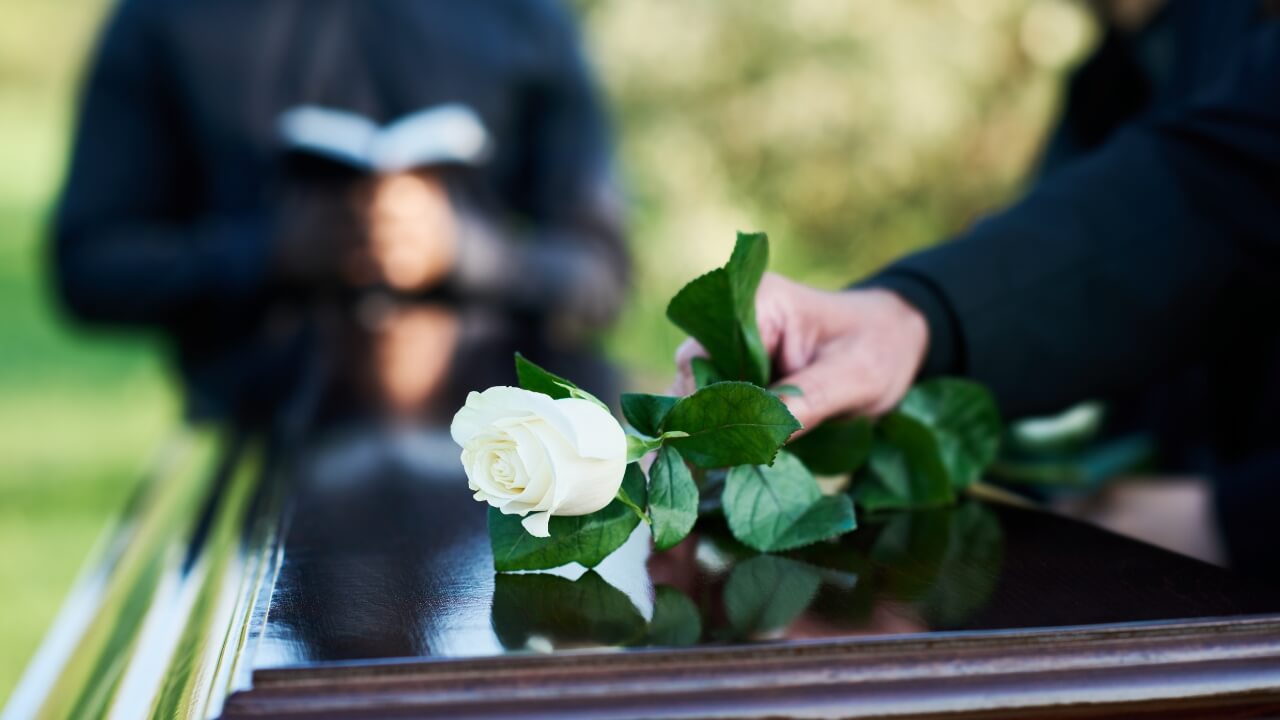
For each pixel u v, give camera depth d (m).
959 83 5.50
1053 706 0.63
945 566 0.73
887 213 5.80
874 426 0.86
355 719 0.60
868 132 5.62
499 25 2.60
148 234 2.39
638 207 5.87
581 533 0.72
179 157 2.51
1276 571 1.17
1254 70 0.98
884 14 5.63
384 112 2.49
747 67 5.79
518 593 0.69
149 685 0.70
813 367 0.81
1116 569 0.73
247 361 2.17
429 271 2.25
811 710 0.62
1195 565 0.74
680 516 0.73
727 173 5.86
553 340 2.00
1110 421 1.65
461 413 0.70
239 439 1.35
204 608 0.74
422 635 0.64
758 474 0.77
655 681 0.62
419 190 2.23
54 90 12.66
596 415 0.70
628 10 5.93
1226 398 1.42
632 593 0.69
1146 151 0.97
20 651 2.40
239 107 2.43
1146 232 0.93
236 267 2.23
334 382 1.44
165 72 2.47
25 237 8.92
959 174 5.65
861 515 0.83
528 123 2.67
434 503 0.86
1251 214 0.94
